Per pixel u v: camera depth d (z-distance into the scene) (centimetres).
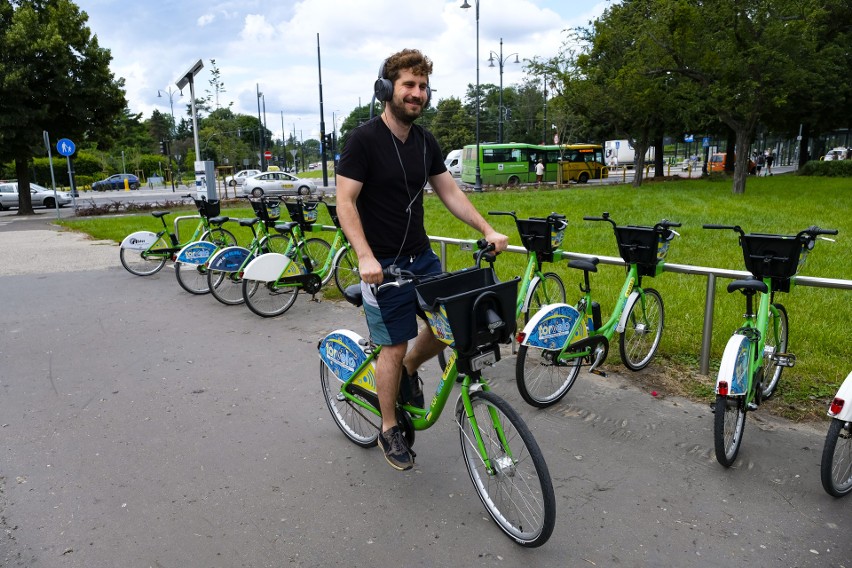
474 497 301
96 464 339
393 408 298
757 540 263
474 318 240
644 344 463
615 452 341
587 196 2091
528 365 429
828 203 1555
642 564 250
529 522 258
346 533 275
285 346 540
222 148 5134
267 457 345
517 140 7175
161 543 270
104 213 2061
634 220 1263
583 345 404
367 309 287
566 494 300
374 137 279
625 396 416
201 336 573
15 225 1731
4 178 4847
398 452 292
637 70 2044
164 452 352
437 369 471
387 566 252
